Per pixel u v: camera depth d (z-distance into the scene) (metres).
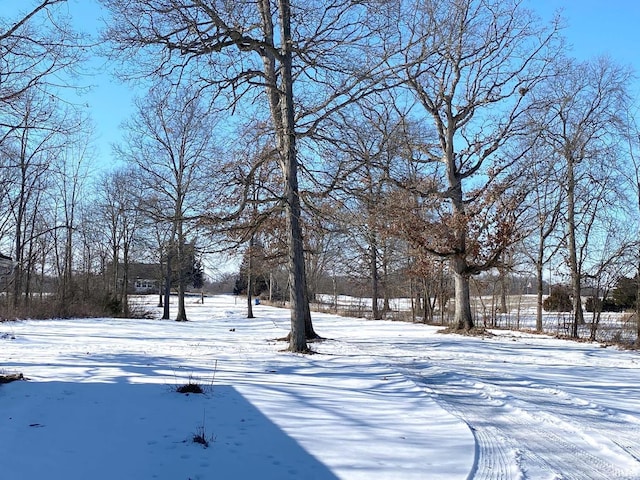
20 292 35.72
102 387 8.70
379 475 5.04
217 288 103.44
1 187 31.72
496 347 17.16
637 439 6.49
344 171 14.80
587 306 37.50
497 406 8.35
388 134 16.44
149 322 30.61
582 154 26.45
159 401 7.79
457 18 20.69
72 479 4.82
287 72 14.54
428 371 11.92
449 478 4.97
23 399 7.64
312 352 14.66
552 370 12.53
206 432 6.34
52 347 15.70
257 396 8.25
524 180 28.25
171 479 4.90
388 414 7.41
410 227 20.98
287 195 14.97
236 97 13.82
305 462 5.40
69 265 38.06
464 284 23.05
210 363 12.06
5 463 5.09
